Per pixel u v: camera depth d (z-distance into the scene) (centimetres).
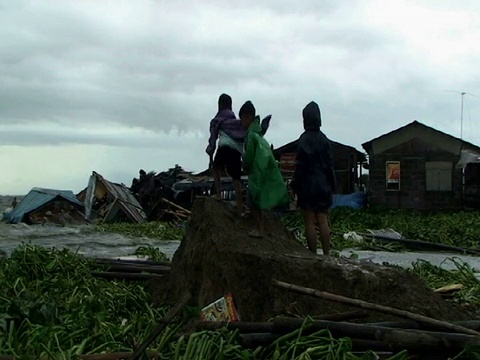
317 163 666
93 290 651
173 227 1908
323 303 497
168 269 753
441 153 2447
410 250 1384
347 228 1744
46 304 521
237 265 524
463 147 2617
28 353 414
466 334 404
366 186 2952
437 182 2452
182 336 429
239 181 620
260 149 585
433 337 402
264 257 520
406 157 2464
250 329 445
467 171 2438
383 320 473
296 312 493
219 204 604
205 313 496
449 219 1931
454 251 1362
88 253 1223
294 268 511
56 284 659
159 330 423
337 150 2738
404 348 407
